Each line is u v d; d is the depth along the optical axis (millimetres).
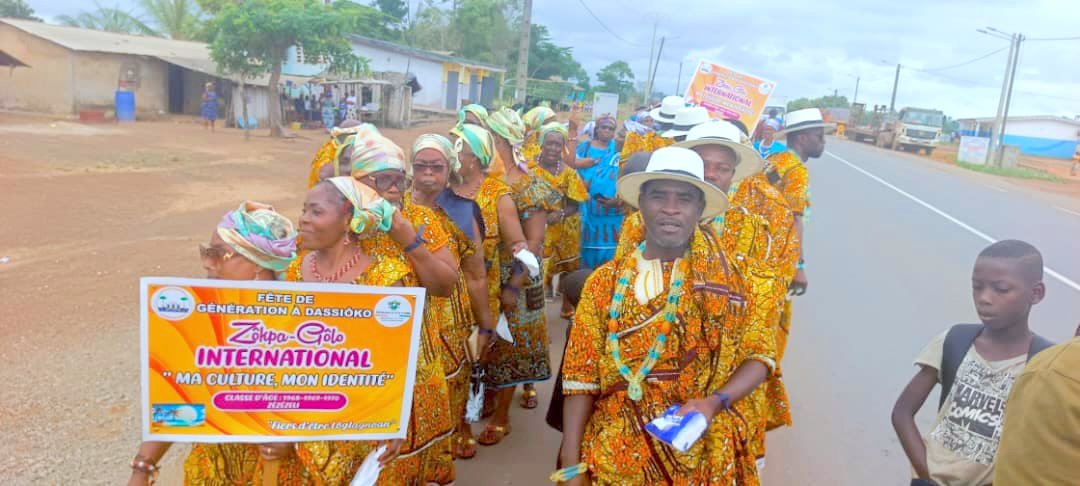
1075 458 1464
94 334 5727
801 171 4668
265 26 23719
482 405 4500
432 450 3156
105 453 3957
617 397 2617
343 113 30109
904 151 48844
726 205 2572
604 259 6277
